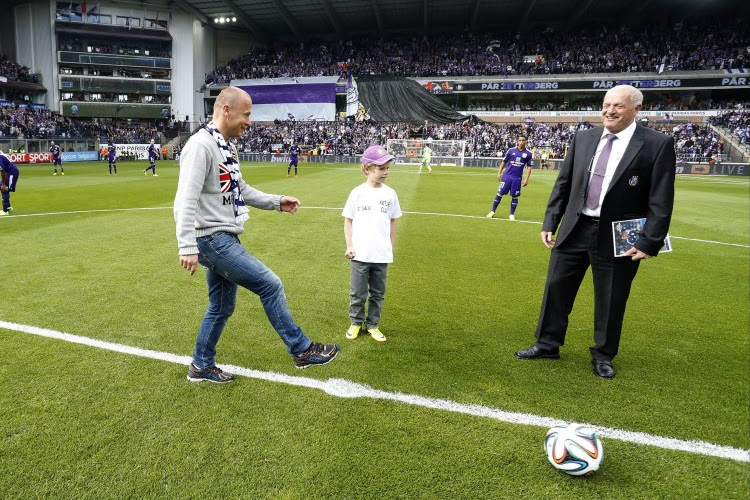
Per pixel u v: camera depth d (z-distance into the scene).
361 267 3.54
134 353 3.25
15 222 8.23
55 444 2.28
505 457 2.28
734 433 2.52
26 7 38.53
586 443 2.11
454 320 4.12
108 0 39.53
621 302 3.09
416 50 45.94
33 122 34.97
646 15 42.69
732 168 29.02
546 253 6.78
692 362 3.40
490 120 40.22
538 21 45.44
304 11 42.97
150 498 1.96
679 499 2.04
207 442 2.32
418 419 2.57
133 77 41.16
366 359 3.30
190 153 2.47
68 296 4.40
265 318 3.96
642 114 36.94
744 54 37.19
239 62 47.91
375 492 2.03
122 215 9.16
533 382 3.03
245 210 2.83
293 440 2.36
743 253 7.16
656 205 2.87
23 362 3.08
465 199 12.90
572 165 3.23
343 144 37.50
